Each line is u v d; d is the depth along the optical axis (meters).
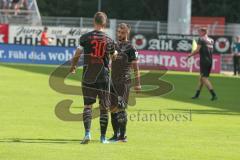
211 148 38.78
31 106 56.94
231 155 36.59
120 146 38.31
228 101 69.50
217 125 49.09
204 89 83.69
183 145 39.50
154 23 135.38
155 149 37.72
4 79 85.31
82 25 135.75
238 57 118.94
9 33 129.75
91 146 37.94
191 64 121.56
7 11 151.25
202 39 69.75
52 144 38.31
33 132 42.69
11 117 49.59
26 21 147.38
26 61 125.81
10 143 38.16
